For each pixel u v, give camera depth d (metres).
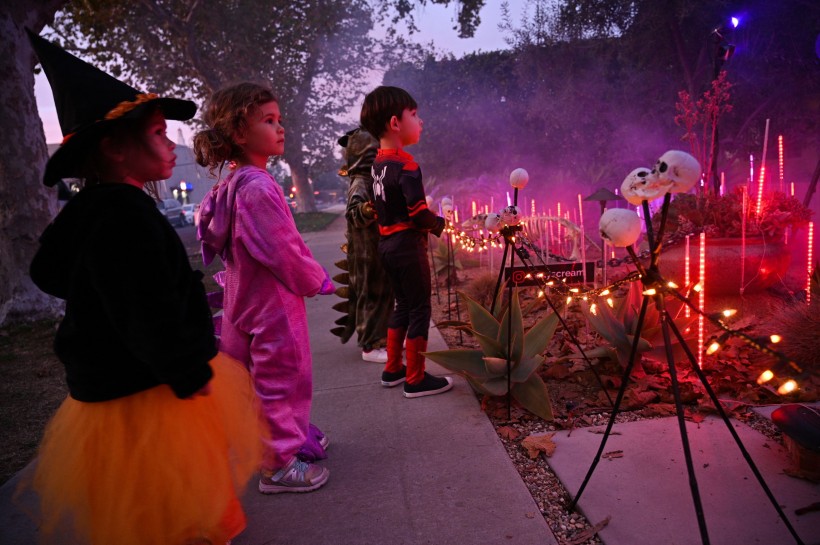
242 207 2.28
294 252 2.29
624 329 3.39
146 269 1.39
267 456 2.35
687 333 3.49
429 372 3.90
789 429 2.20
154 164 1.62
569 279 4.44
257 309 2.36
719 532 1.93
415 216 3.11
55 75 1.52
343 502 2.34
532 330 3.29
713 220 4.36
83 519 1.56
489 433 2.86
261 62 24.02
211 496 1.62
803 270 5.36
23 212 7.11
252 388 1.93
